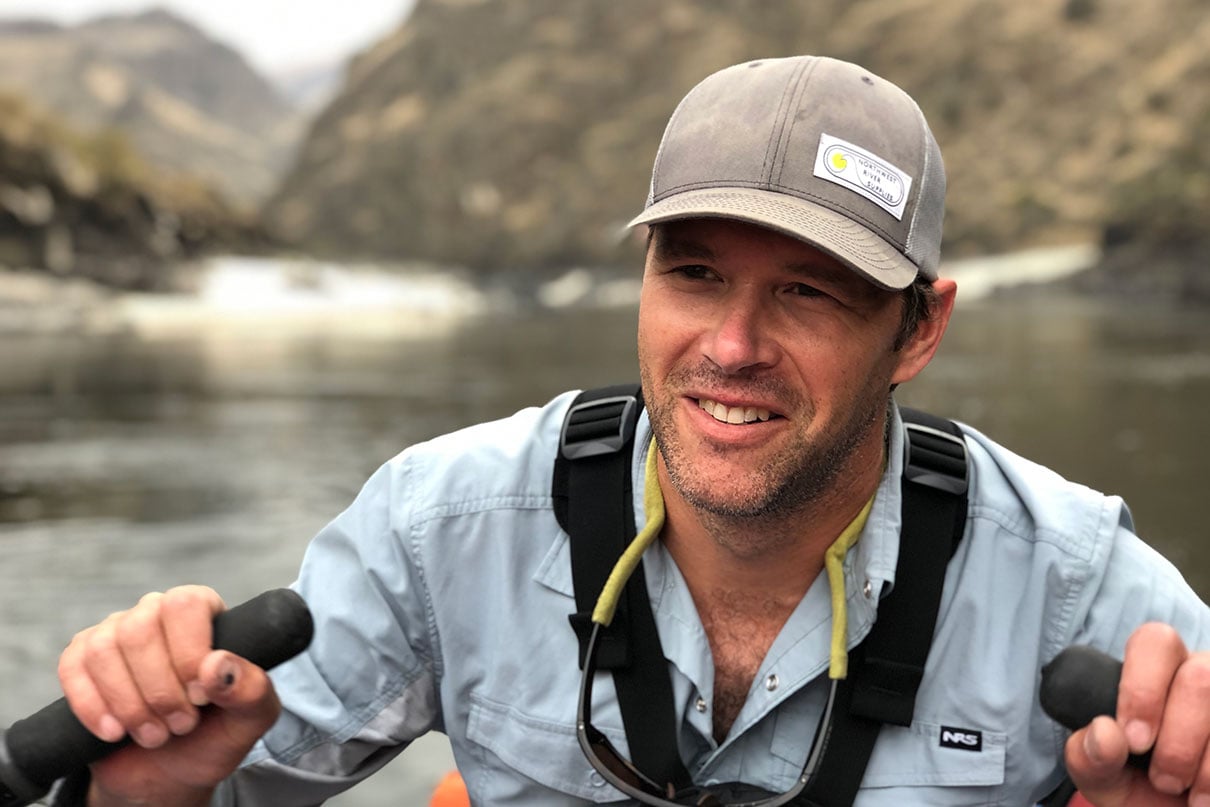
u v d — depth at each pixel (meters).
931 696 1.27
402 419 11.30
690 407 1.21
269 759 1.31
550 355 20.75
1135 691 0.92
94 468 8.42
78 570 5.49
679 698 1.27
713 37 104.25
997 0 94.06
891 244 1.20
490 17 118.25
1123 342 21.45
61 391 14.03
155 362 18.70
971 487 1.31
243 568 5.54
